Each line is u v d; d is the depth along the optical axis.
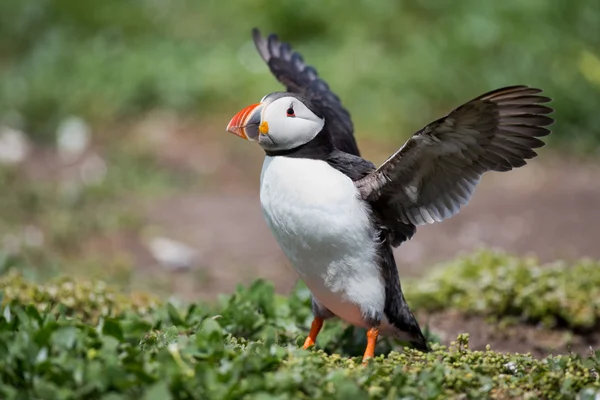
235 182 15.73
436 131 6.88
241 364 6.16
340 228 7.10
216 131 17.19
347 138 8.84
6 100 17.77
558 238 13.54
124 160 16.02
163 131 17.17
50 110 17.56
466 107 6.62
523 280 10.47
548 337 9.99
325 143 7.44
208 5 20.56
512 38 18.72
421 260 13.05
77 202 14.44
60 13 20.31
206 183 15.60
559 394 6.41
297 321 8.61
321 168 7.21
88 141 16.88
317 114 7.38
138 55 18.81
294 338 8.12
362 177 7.39
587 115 17.52
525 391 6.50
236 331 8.12
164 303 9.63
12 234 13.10
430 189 7.34
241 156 16.47
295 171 7.18
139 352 6.25
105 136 17.09
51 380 5.83
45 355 6.05
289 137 7.27
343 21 19.36
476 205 14.95
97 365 5.86
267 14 19.64
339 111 9.06
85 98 17.84
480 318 10.39
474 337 9.95
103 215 13.87
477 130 6.90
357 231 7.14
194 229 13.80
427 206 7.42
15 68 19.03
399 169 7.18
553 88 17.77
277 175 7.23
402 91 17.59
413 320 7.77
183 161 16.27
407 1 19.73
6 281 9.46
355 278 7.27
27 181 15.05
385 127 16.81
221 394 5.79
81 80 18.31
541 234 13.71
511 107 6.70
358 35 18.94
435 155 7.10
